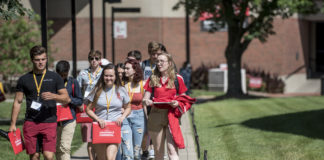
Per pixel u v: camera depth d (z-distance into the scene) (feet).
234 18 137.18
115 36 171.83
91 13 97.14
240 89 146.30
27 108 37.86
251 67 192.13
